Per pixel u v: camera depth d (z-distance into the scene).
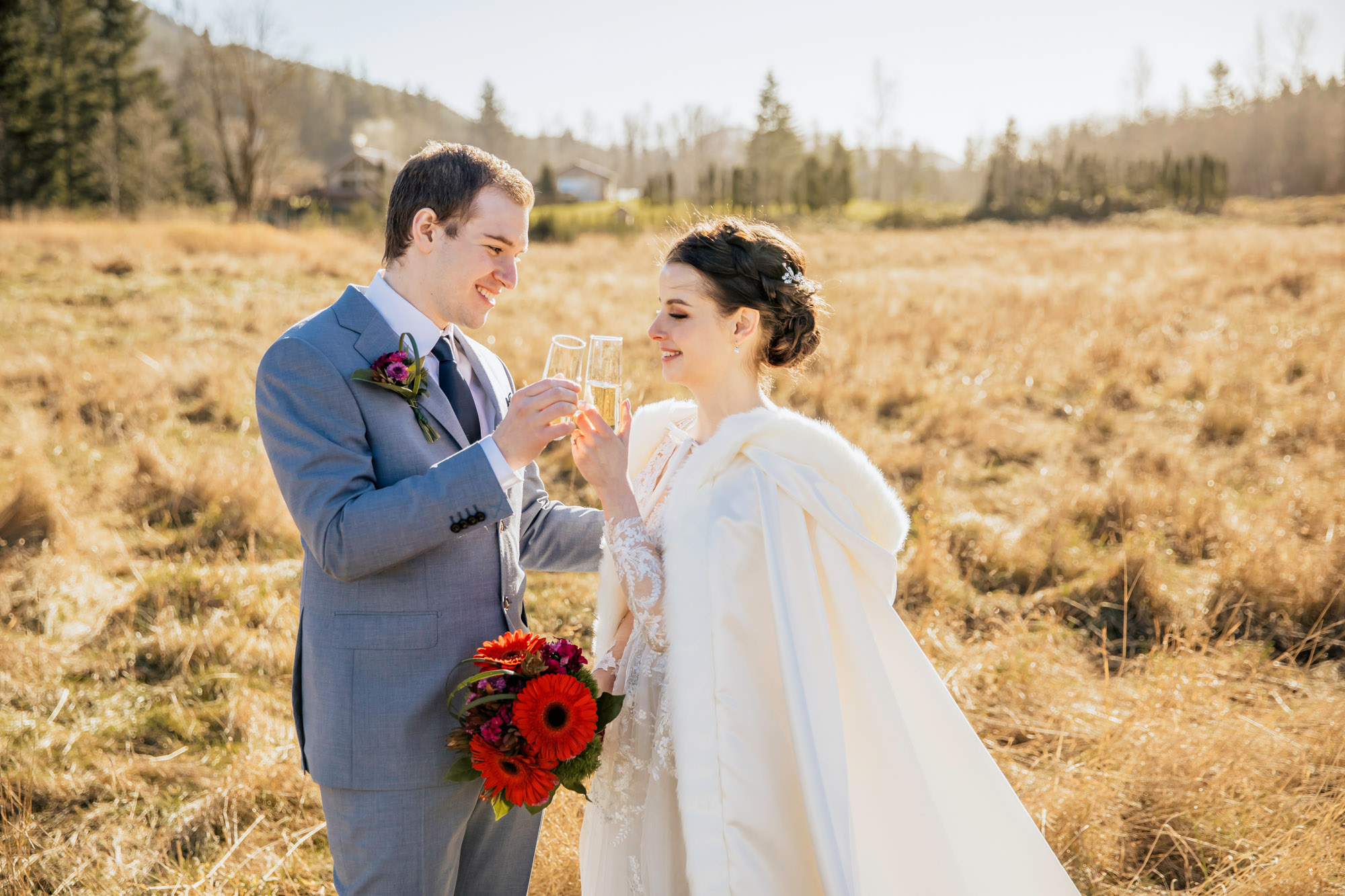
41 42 42.06
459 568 1.85
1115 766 3.11
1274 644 4.21
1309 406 7.27
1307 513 5.38
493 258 1.85
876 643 1.78
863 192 88.38
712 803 1.68
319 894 2.62
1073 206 45.06
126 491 5.50
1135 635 4.32
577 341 1.86
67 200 38.03
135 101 46.44
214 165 44.22
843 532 1.76
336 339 1.81
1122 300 12.09
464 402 1.97
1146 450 6.54
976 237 32.16
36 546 4.70
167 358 8.32
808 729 1.66
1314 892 2.49
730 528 1.73
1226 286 13.13
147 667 3.82
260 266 15.16
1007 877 1.89
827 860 1.61
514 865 2.09
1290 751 3.19
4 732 3.29
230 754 3.28
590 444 1.81
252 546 4.77
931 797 1.75
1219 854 2.75
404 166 1.89
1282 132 69.19
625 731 1.91
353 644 1.77
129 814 2.94
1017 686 3.69
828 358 8.94
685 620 1.72
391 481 1.80
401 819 1.79
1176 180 46.91
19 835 2.70
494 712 1.72
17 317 9.88
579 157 119.94
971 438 7.16
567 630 4.16
